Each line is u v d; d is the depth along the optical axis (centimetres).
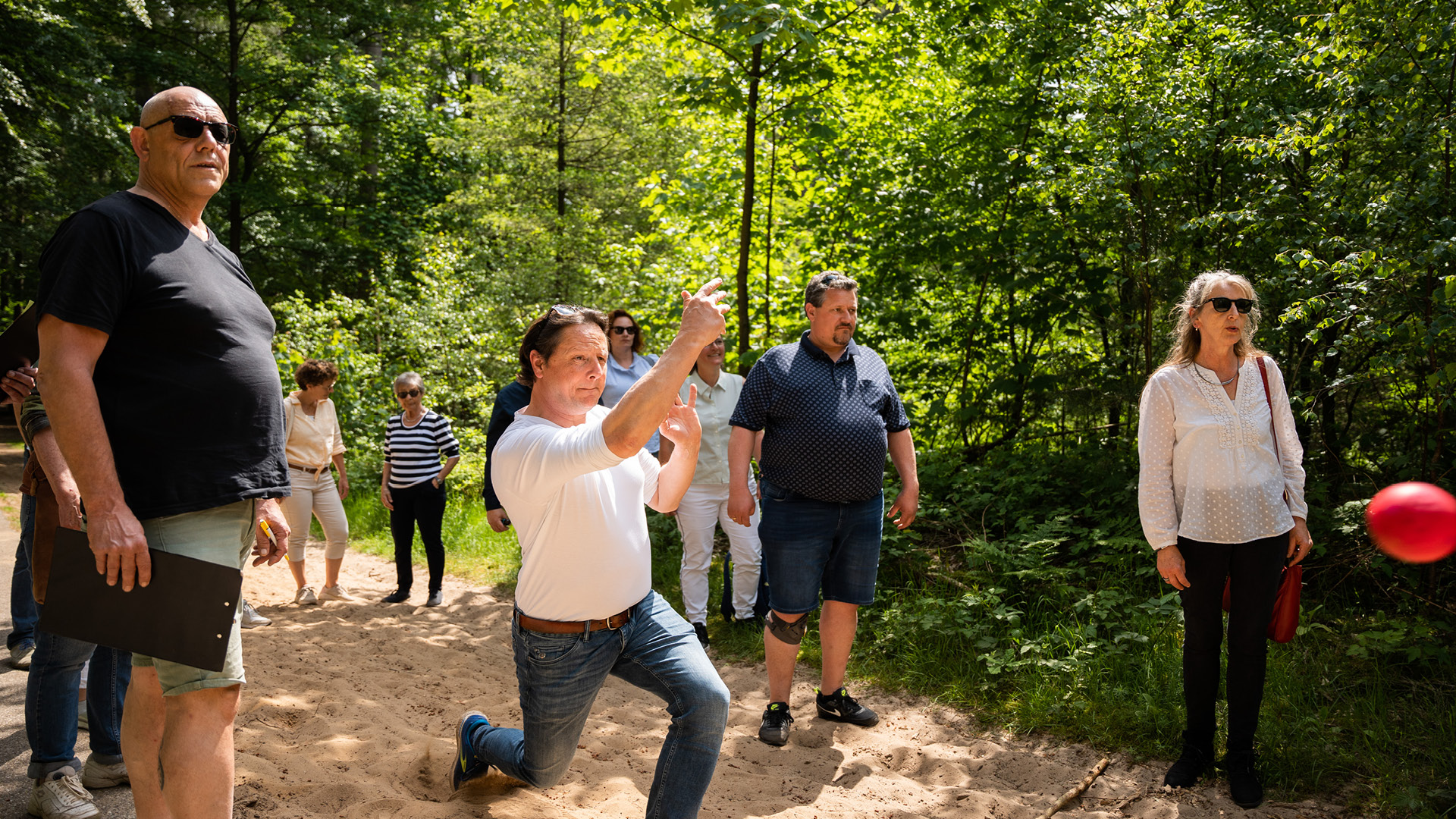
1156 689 431
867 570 423
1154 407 359
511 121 1616
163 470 231
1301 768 360
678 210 971
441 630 604
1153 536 358
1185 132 604
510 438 254
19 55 1394
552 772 285
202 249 248
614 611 262
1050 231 764
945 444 886
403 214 2086
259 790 327
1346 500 538
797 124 773
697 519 552
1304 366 565
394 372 1372
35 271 1742
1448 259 440
